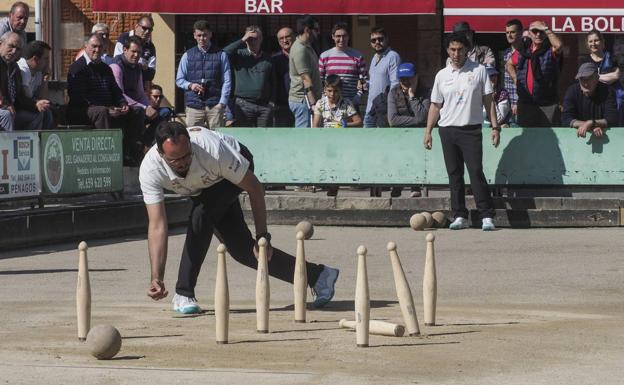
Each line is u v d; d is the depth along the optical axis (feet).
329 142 72.49
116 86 72.79
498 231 68.13
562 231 68.18
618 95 71.10
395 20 102.32
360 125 76.38
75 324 39.60
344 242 63.26
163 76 102.17
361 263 35.17
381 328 36.78
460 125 67.62
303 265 40.06
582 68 70.49
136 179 73.67
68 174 64.18
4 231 59.26
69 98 72.28
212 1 96.17
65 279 50.57
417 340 36.24
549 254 57.82
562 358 33.42
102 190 67.00
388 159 72.02
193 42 102.73
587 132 70.85
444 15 96.27
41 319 40.63
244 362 33.06
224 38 103.04
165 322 40.01
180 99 102.53
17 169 60.44
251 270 53.62
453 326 38.88
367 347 35.12
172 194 72.79
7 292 47.06
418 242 63.00
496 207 71.10
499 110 75.97
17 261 56.08
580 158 71.00
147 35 79.36
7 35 66.13
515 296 45.88
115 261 56.18
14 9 71.92
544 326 38.81
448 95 67.77
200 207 41.63
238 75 79.87
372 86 80.02
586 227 70.08
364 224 71.15
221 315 35.70
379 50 79.97
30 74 69.05
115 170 68.13
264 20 102.83
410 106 73.41
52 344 35.88
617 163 70.85
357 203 71.31
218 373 31.50
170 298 45.70
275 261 42.63
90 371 31.83
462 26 75.87
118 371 31.81
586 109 71.20
